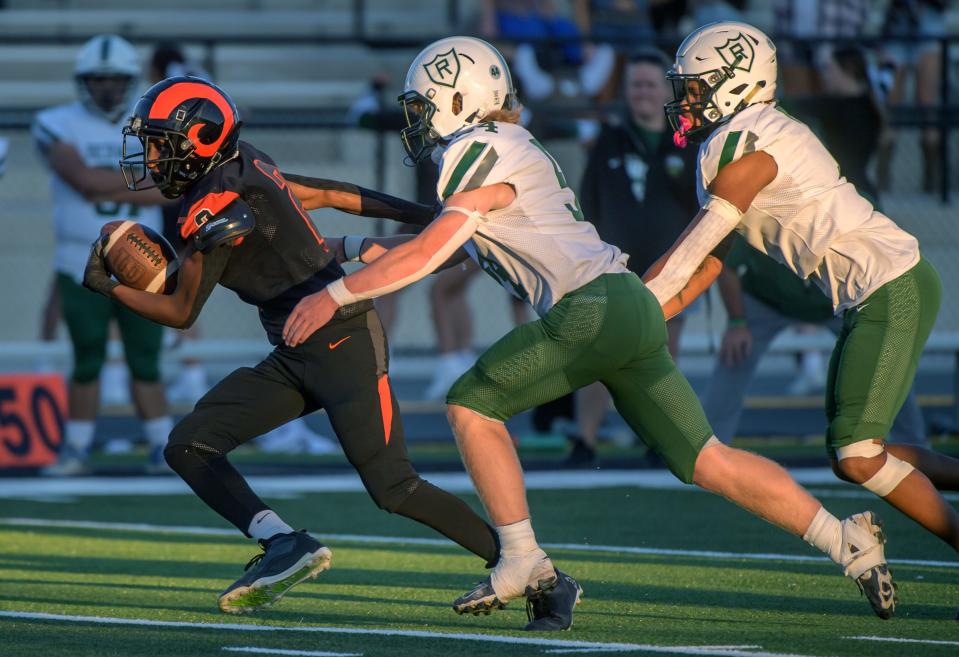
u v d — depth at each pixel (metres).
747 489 14.93
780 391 43.38
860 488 27.12
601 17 45.34
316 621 15.90
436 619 16.09
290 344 14.84
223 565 20.25
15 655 13.91
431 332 46.00
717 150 15.62
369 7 61.12
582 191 29.08
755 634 14.95
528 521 15.16
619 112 37.72
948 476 16.52
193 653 14.02
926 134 48.38
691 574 19.12
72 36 46.56
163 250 15.96
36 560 20.64
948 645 14.26
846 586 18.16
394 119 37.59
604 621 15.82
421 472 30.14
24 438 30.27
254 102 56.28
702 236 15.41
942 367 47.91
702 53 16.12
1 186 49.12
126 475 29.83
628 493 26.81
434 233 14.64
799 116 28.11
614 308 14.65
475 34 44.97
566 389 14.98
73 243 28.59
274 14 60.19
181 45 47.75
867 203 16.05
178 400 39.91
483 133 15.06
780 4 47.69
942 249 47.25
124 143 15.41
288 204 15.51
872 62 41.28
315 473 30.31
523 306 37.94
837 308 16.23
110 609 16.64
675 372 15.03
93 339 29.30
